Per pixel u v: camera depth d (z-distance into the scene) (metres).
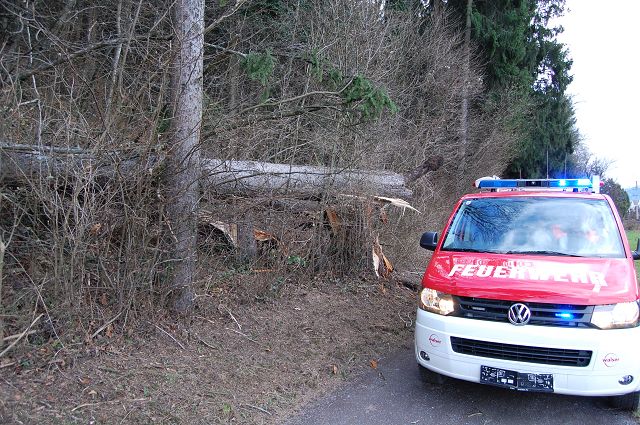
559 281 4.20
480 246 5.16
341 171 7.62
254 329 5.84
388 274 9.19
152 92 5.38
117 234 4.88
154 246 5.13
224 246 6.90
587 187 5.99
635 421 4.16
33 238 4.35
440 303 4.37
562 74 23.88
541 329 3.93
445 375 4.36
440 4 19.86
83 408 3.73
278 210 6.99
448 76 17.08
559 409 4.38
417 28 16.48
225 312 6.02
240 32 8.43
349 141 8.58
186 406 4.04
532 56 22.50
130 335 4.88
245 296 6.51
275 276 7.06
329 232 8.33
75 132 4.41
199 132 5.38
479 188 6.73
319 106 6.12
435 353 4.31
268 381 4.73
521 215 5.43
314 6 11.53
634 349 3.85
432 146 15.27
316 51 6.87
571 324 3.92
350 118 7.24
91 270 4.75
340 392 4.70
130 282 4.92
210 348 5.15
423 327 4.43
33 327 4.26
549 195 5.62
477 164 18.80
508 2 20.72
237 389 4.48
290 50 9.88
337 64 10.66
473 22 19.97
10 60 4.95
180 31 5.28
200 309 5.81
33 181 4.14
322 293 7.63
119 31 5.49
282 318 6.34
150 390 4.16
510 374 4.01
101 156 4.41
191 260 5.46
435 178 16.20
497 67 20.59
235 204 6.08
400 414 4.26
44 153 4.11
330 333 6.18
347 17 11.98
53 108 4.38
